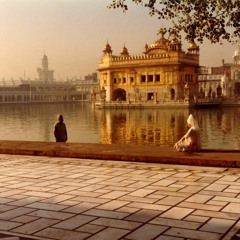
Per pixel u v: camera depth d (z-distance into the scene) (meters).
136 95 92.81
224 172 8.77
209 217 5.55
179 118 62.00
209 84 128.88
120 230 5.10
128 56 93.62
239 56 147.75
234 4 13.78
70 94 175.50
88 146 12.33
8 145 12.91
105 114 77.56
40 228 5.25
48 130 49.97
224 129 45.69
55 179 8.30
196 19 14.21
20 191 7.30
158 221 5.43
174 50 87.06
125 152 10.85
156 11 14.60
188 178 8.16
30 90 158.88
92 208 6.11
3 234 5.04
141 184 7.66
